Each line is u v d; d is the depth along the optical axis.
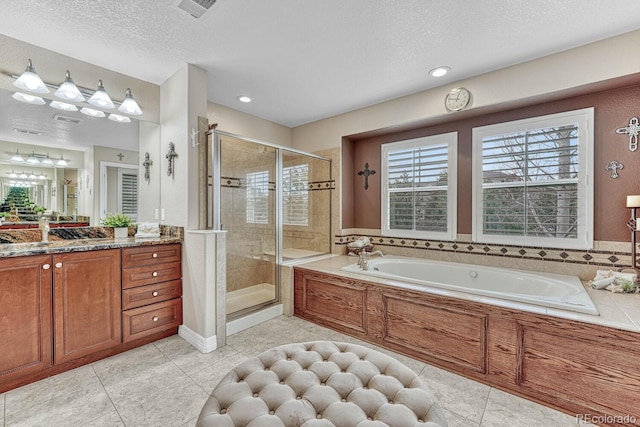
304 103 3.50
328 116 3.97
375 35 2.14
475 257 3.11
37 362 1.92
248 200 3.14
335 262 3.42
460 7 1.83
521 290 2.62
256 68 2.63
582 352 1.64
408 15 1.92
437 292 2.22
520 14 1.89
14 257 1.83
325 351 1.51
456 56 2.42
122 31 2.06
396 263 3.40
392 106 3.37
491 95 2.67
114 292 2.27
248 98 3.34
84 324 2.12
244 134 3.80
